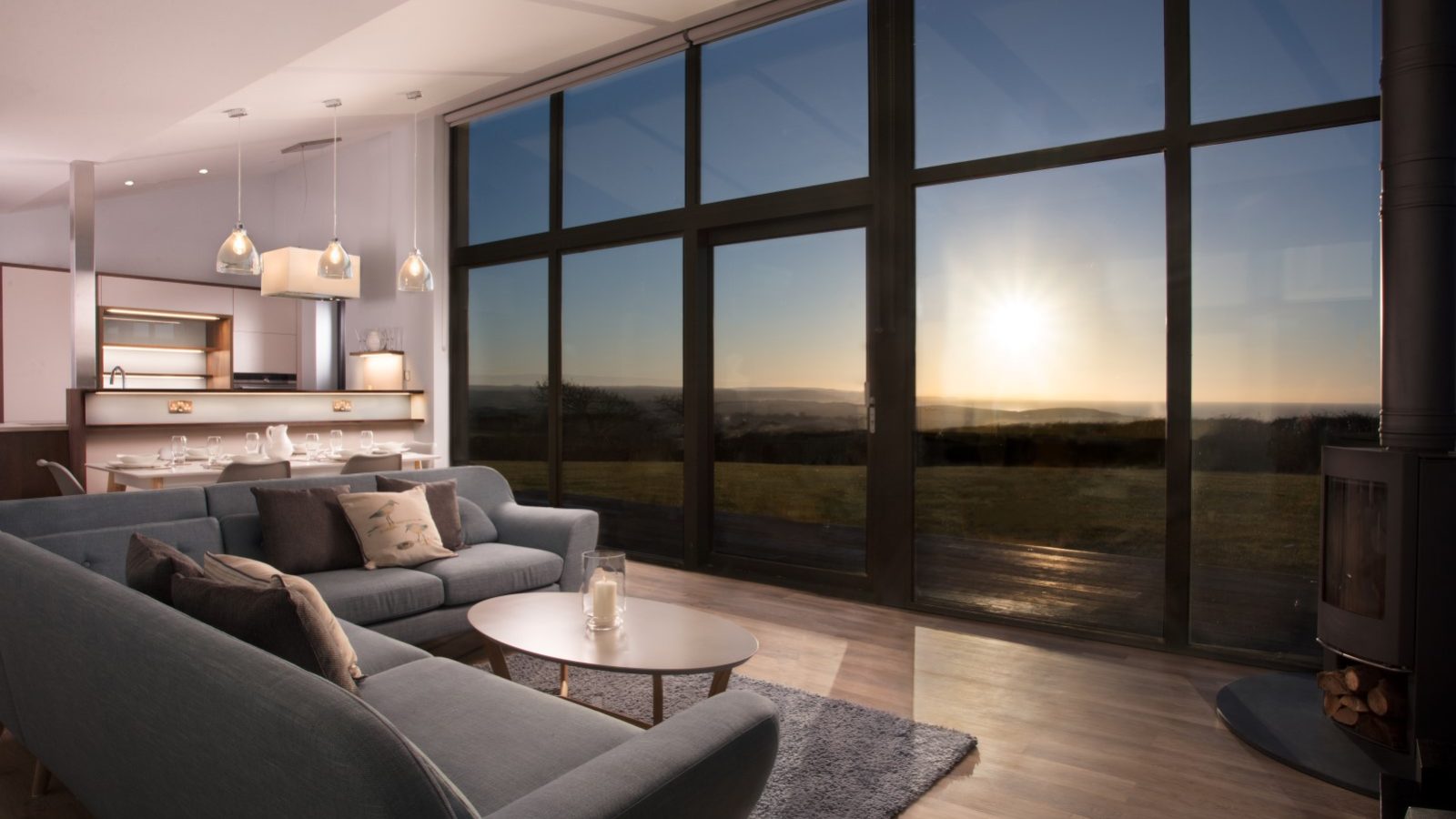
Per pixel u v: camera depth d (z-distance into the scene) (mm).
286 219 8844
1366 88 3131
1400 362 2486
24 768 2381
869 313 4359
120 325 8188
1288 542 3307
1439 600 2318
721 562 4977
